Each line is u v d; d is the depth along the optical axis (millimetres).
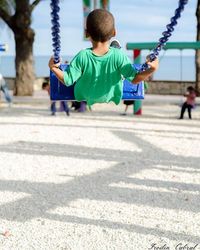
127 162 8961
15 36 24391
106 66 3562
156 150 10180
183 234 5203
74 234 5203
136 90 4109
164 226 5453
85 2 19656
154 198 6582
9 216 5797
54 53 3473
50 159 9203
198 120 15984
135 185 7285
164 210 6047
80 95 3781
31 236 5141
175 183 7414
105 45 3564
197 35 22406
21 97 23734
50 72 3982
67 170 8297
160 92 28172
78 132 12695
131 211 6004
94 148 10375
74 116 16703
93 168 8461
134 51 16672
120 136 12047
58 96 4000
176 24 3369
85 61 3541
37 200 6473
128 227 5422
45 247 4848
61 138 11680
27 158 9297
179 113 18375
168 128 13656
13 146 10570
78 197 6621
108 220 5664
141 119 16047
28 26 24141
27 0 23781
